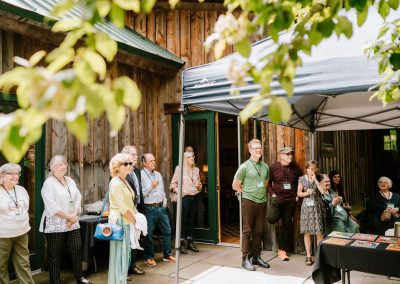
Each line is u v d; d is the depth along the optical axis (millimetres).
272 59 1236
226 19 1246
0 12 4336
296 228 6074
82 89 799
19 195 4121
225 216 8938
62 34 5273
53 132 5434
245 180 5270
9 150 827
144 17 7492
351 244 3756
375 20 2854
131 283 4688
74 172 5754
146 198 5457
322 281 3875
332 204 5391
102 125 6289
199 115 7070
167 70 7223
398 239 3963
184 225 6293
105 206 4457
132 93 854
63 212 4336
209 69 3545
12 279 4844
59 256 4465
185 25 7316
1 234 3918
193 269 5266
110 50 1021
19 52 5004
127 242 3943
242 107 4066
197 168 6531
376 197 5754
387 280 4723
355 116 5219
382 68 1836
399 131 11312
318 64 2914
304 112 5203
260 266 5328
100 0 1012
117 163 4012
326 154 7371
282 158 5734
